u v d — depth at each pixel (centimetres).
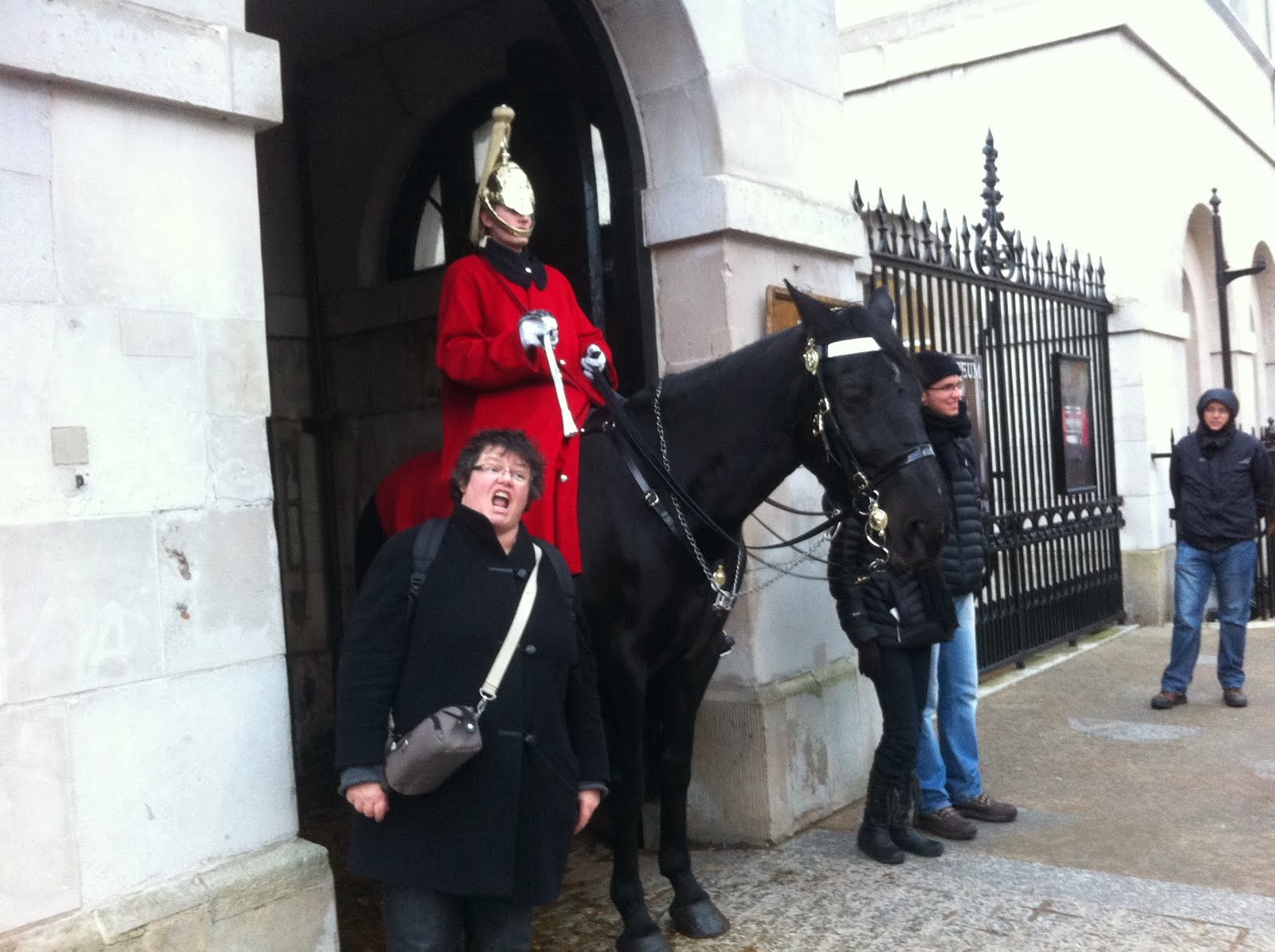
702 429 328
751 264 443
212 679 259
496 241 348
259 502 271
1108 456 857
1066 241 901
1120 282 877
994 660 707
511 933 244
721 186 423
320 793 575
